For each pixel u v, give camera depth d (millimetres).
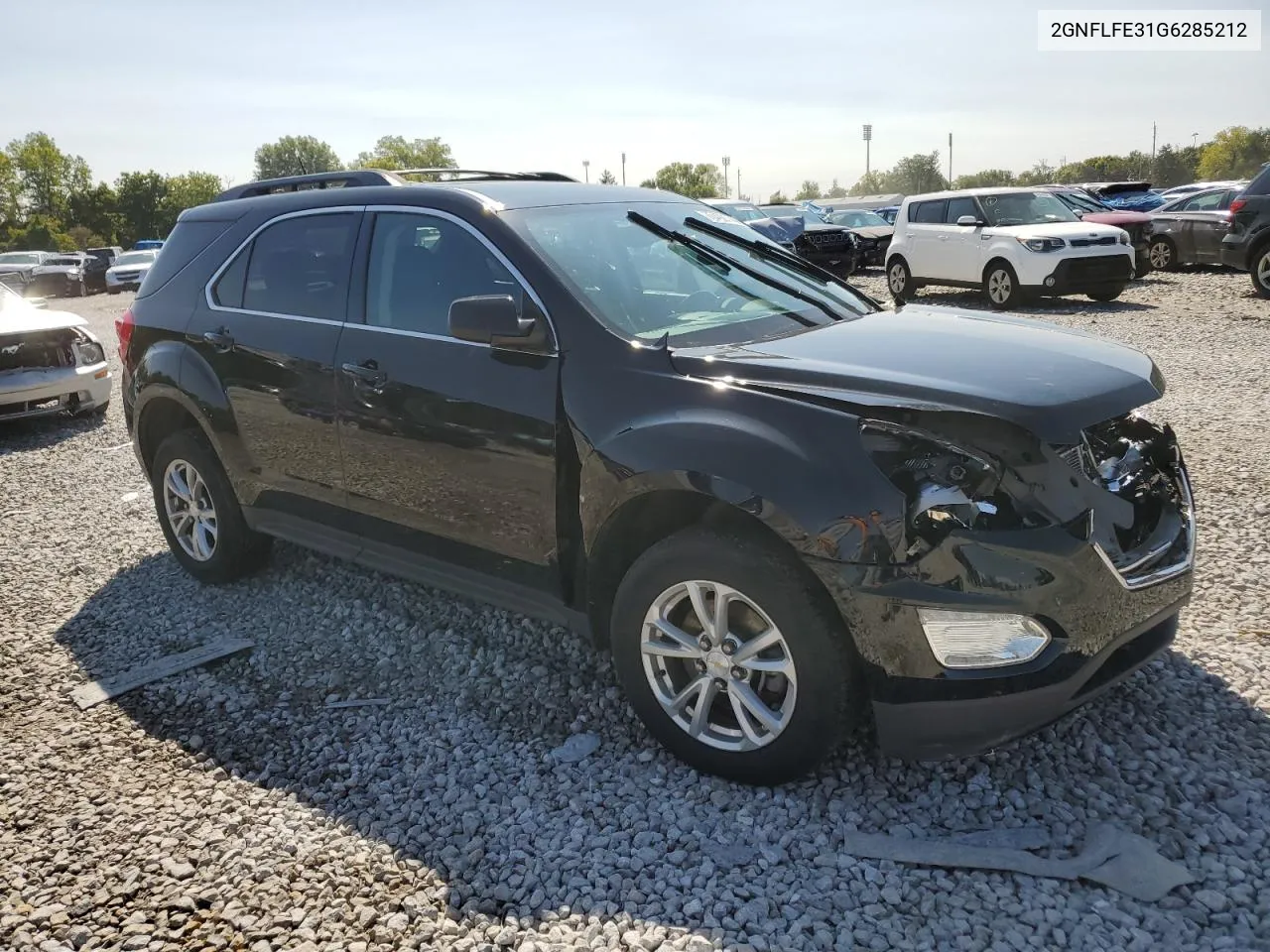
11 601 5055
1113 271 13656
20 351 8797
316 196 4359
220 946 2562
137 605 4930
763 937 2482
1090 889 2582
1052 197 15156
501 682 3920
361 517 4117
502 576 3670
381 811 3117
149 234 101062
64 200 102750
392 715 3723
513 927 2568
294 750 3518
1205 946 2355
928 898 2568
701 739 3146
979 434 2699
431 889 2748
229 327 4512
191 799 3238
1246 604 4133
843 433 2770
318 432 4148
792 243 20469
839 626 2824
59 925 2676
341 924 2621
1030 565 2646
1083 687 2816
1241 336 10516
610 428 3170
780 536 2783
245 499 4641
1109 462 2990
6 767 3490
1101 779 3018
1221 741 3182
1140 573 2895
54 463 7992
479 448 3551
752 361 3086
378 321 3943
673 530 3266
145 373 4891
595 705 3697
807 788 3078
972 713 2723
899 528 2662
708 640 3068
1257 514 5133
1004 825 2854
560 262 3533
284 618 4645
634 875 2754
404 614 4598
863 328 3604
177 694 3973
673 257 3885
